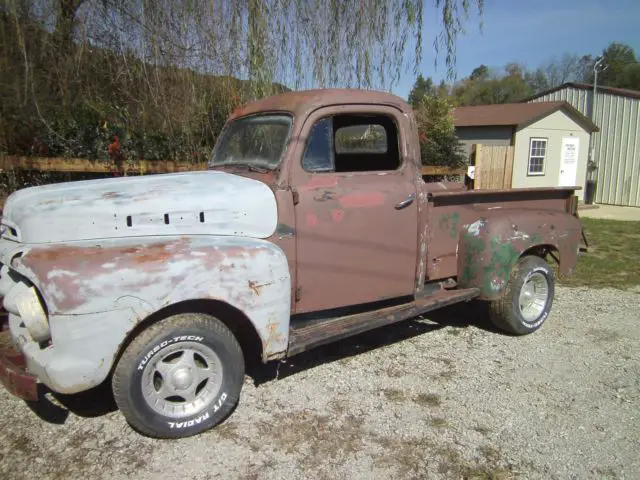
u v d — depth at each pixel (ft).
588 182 61.57
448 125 50.47
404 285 13.14
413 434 10.16
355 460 9.32
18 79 20.18
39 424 10.27
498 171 48.98
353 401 11.37
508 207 15.46
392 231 12.57
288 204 10.98
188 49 19.83
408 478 8.89
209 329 9.67
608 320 17.12
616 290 20.93
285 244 11.00
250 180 11.34
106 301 8.54
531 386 12.28
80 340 8.46
